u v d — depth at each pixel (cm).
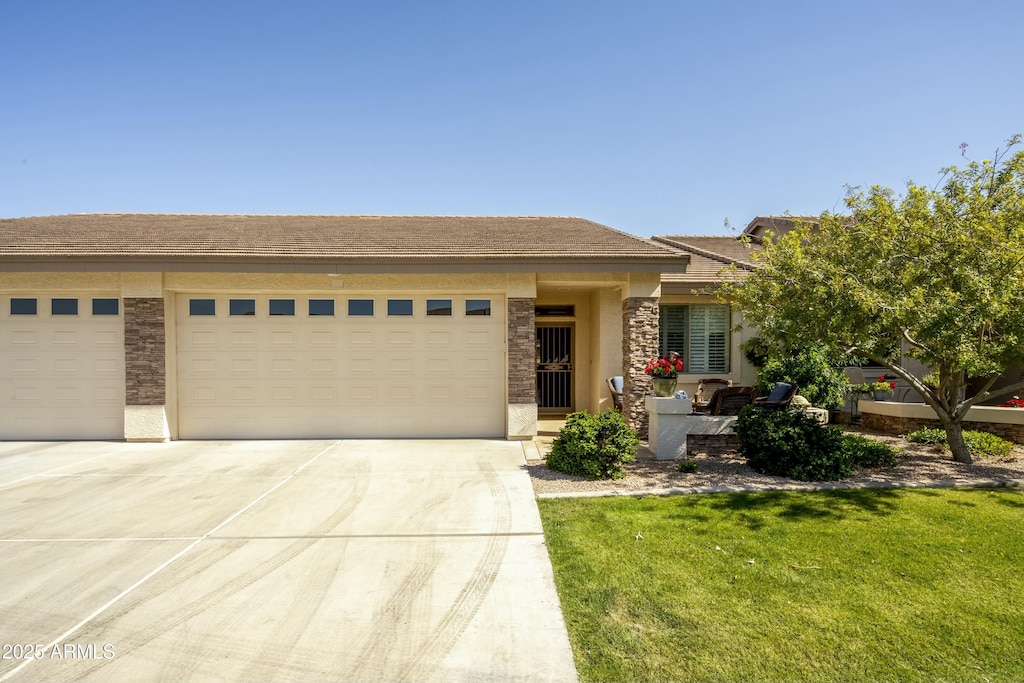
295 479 795
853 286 707
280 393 1127
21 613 409
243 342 1121
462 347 1145
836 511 632
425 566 491
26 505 673
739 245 1812
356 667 341
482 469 855
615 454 793
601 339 1257
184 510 653
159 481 786
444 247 1129
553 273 1119
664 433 929
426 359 1141
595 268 1079
